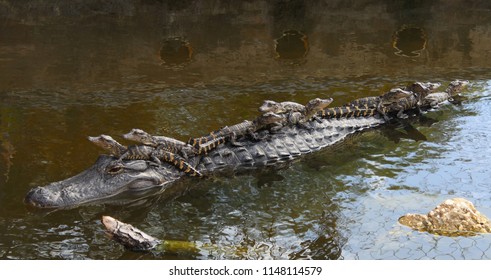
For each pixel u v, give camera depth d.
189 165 7.39
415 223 6.15
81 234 6.07
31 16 16.64
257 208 6.66
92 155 7.71
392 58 12.93
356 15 17.02
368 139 8.66
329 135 8.57
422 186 7.06
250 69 12.21
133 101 9.97
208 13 17.33
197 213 6.57
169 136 8.27
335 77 11.58
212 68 12.27
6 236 5.97
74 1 17.50
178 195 7.01
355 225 6.20
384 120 9.30
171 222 6.36
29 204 6.55
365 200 6.75
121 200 6.86
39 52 13.30
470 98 10.25
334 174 7.49
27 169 7.32
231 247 5.83
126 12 17.38
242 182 7.33
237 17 16.89
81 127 8.71
